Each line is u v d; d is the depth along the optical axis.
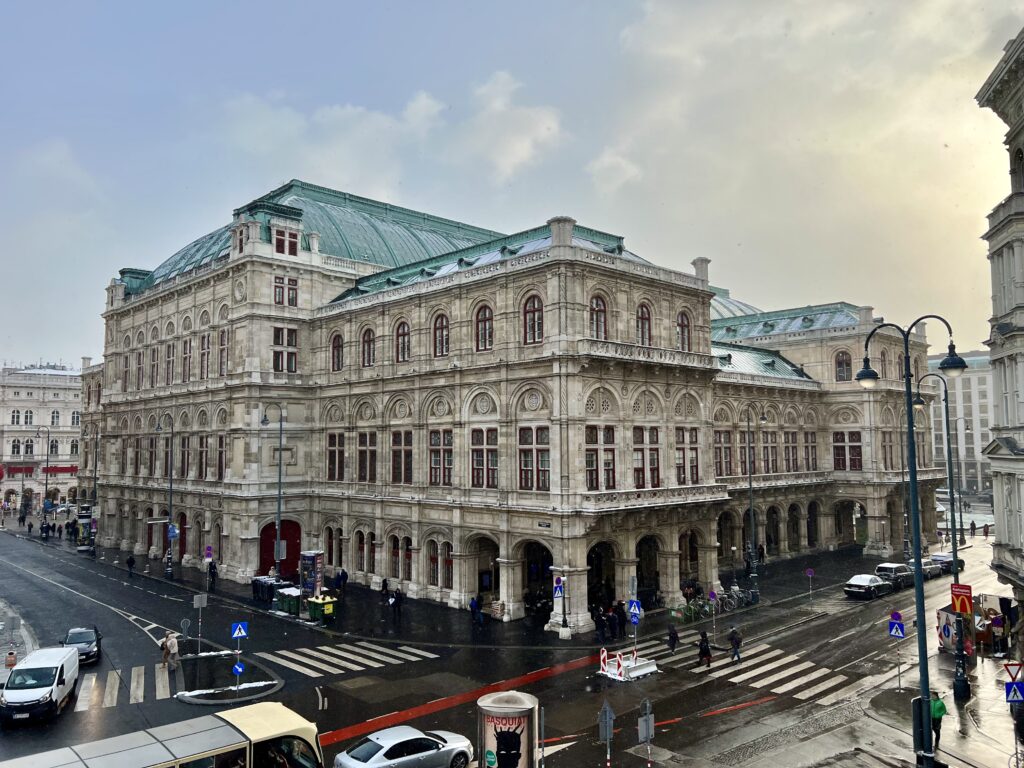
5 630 40.28
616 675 31.19
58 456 122.50
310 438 57.78
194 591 50.81
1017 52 30.48
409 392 49.75
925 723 20.80
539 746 22.30
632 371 43.94
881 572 51.50
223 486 56.53
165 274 72.75
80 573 58.41
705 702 28.33
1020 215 31.09
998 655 34.94
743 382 63.00
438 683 30.78
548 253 41.62
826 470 71.38
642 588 49.09
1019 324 31.20
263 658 34.66
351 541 53.53
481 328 45.97
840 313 76.44
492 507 43.03
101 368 95.38
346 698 28.86
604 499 40.81
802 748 23.78
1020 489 31.83
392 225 72.75
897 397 72.25
